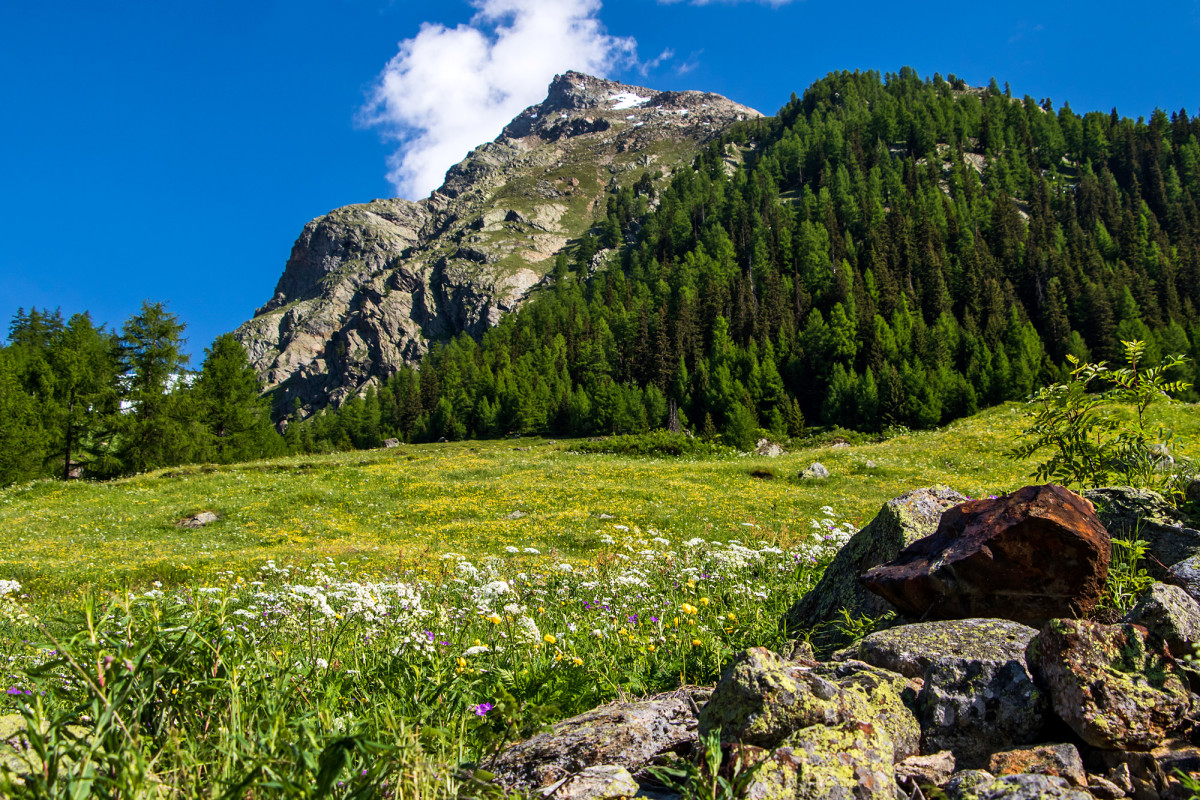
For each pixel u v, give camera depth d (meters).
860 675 2.89
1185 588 3.54
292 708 2.98
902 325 97.94
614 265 175.38
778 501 24.67
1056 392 5.73
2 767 1.99
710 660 4.26
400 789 2.05
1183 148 171.38
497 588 6.48
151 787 1.91
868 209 146.50
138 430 45.34
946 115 196.62
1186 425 23.89
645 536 19.69
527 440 93.00
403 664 3.72
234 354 56.84
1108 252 130.75
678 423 87.31
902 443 34.84
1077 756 2.41
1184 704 2.42
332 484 29.67
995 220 131.62
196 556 18.69
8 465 42.09
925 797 2.33
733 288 128.38
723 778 2.14
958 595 3.62
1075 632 2.64
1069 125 189.50
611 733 2.82
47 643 2.35
